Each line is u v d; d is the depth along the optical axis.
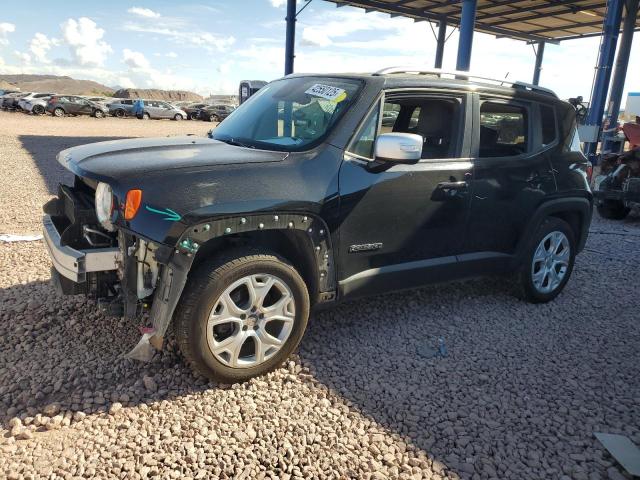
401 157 3.16
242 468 2.44
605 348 3.89
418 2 20.11
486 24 23.30
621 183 8.57
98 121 34.22
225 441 2.61
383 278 3.62
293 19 18.56
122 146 3.41
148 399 2.90
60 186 3.64
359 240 3.43
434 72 3.88
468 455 2.64
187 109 43.38
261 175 3.03
